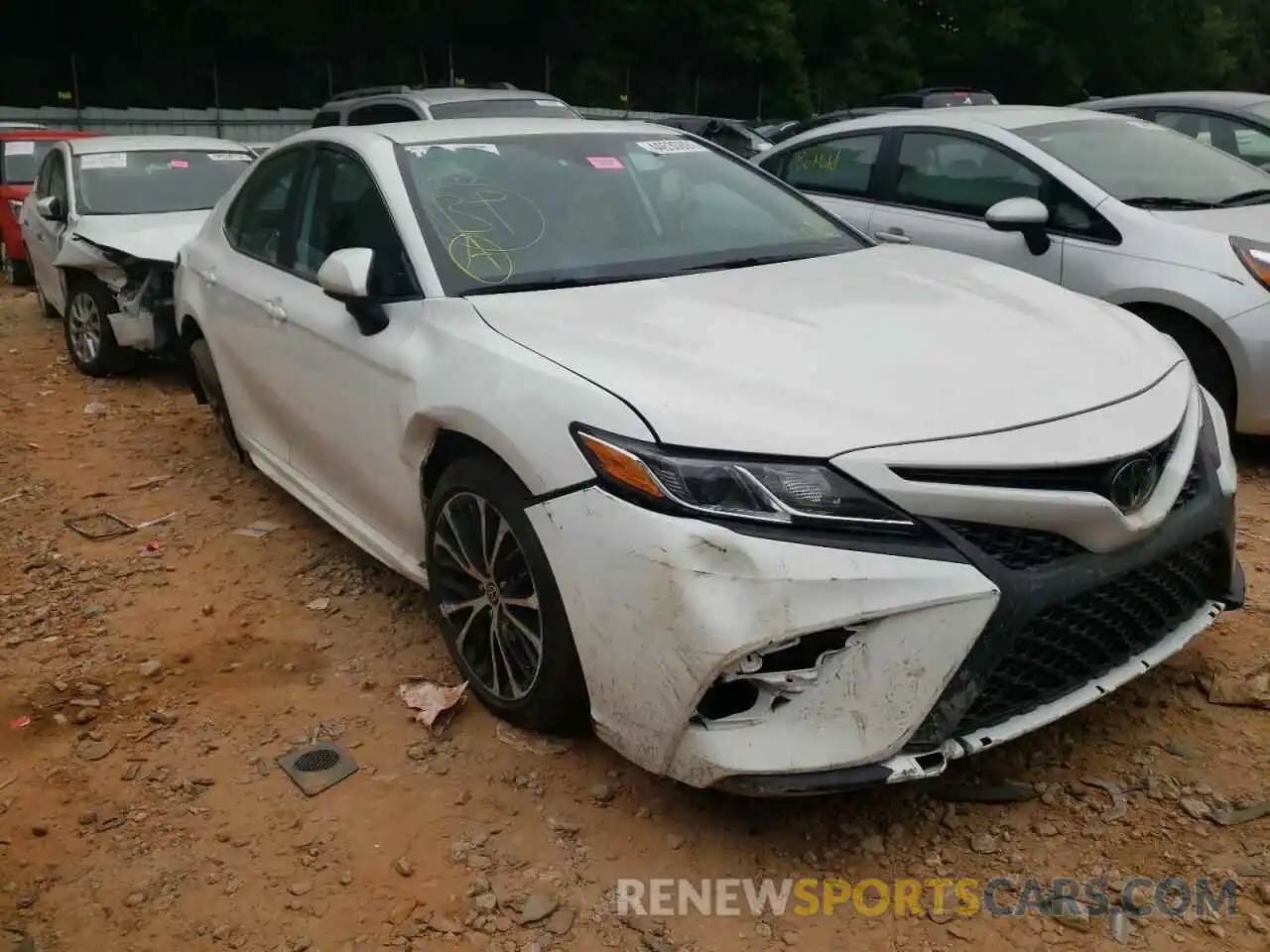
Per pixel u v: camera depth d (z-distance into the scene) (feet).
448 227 11.78
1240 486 16.53
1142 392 9.36
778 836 9.07
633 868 8.80
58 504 17.06
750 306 10.52
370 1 83.66
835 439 8.16
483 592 10.44
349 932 8.29
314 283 13.35
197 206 26.94
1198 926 8.01
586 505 8.66
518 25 94.73
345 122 40.32
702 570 8.02
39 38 74.95
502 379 9.66
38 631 12.96
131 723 11.06
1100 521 8.41
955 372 9.12
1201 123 27.66
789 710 8.14
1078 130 20.06
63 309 26.30
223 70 80.89
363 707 11.16
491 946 8.11
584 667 9.00
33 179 39.09
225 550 15.07
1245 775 9.55
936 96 59.77
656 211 12.96
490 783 9.86
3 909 8.66
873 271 12.03
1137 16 119.96
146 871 9.00
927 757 8.13
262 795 9.86
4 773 10.33
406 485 11.43
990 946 7.94
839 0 111.96
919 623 7.95
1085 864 8.66
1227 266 16.37
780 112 104.42
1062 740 10.12
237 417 16.21
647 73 101.55
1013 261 18.88
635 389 8.80
